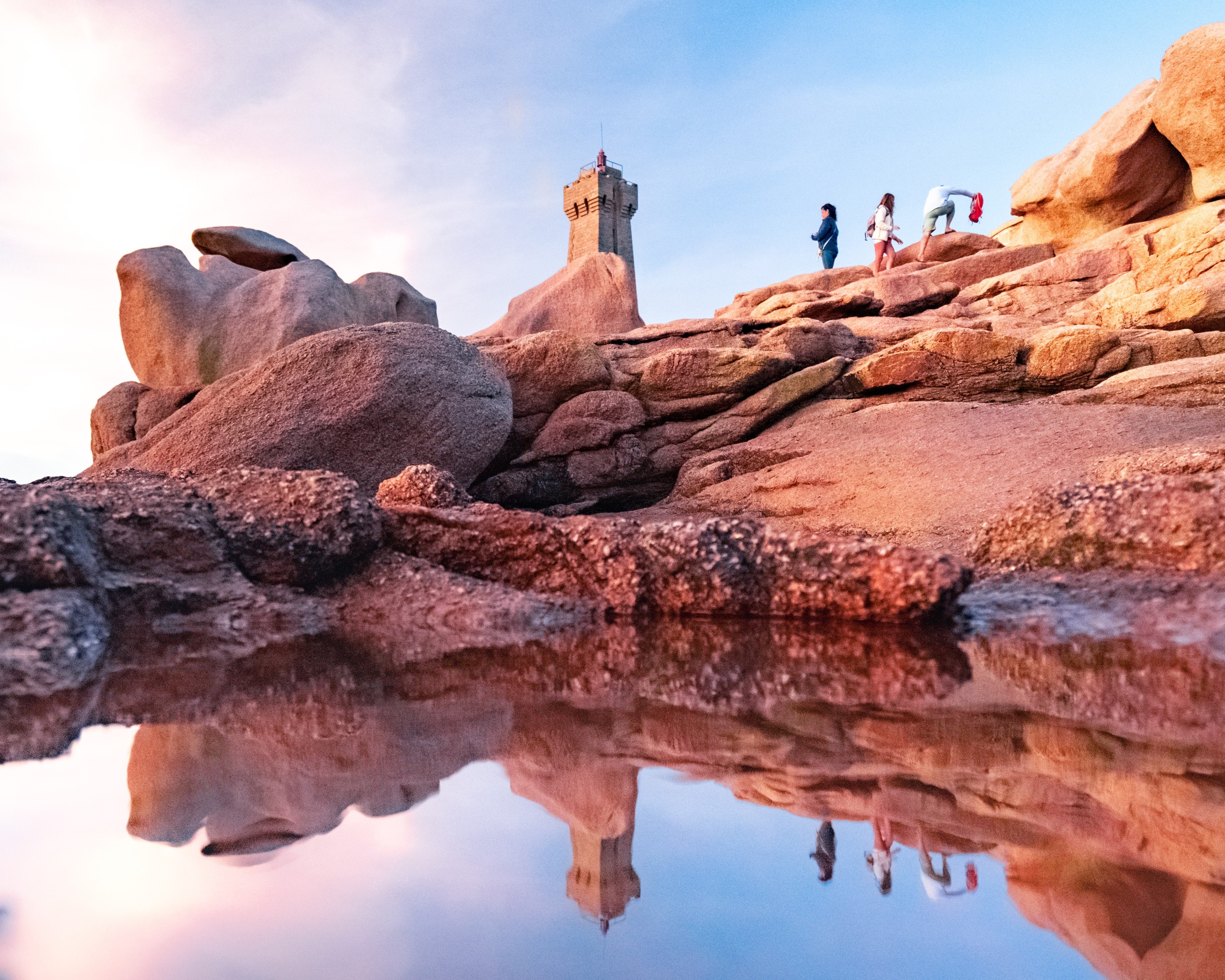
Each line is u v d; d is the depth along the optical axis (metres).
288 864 1.11
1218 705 2.12
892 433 7.92
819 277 14.59
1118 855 1.11
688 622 3.96
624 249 52.38
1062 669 2.69
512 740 1.84
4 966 0.85
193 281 9.95
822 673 2.68
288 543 4.27
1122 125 13.38
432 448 8.09
